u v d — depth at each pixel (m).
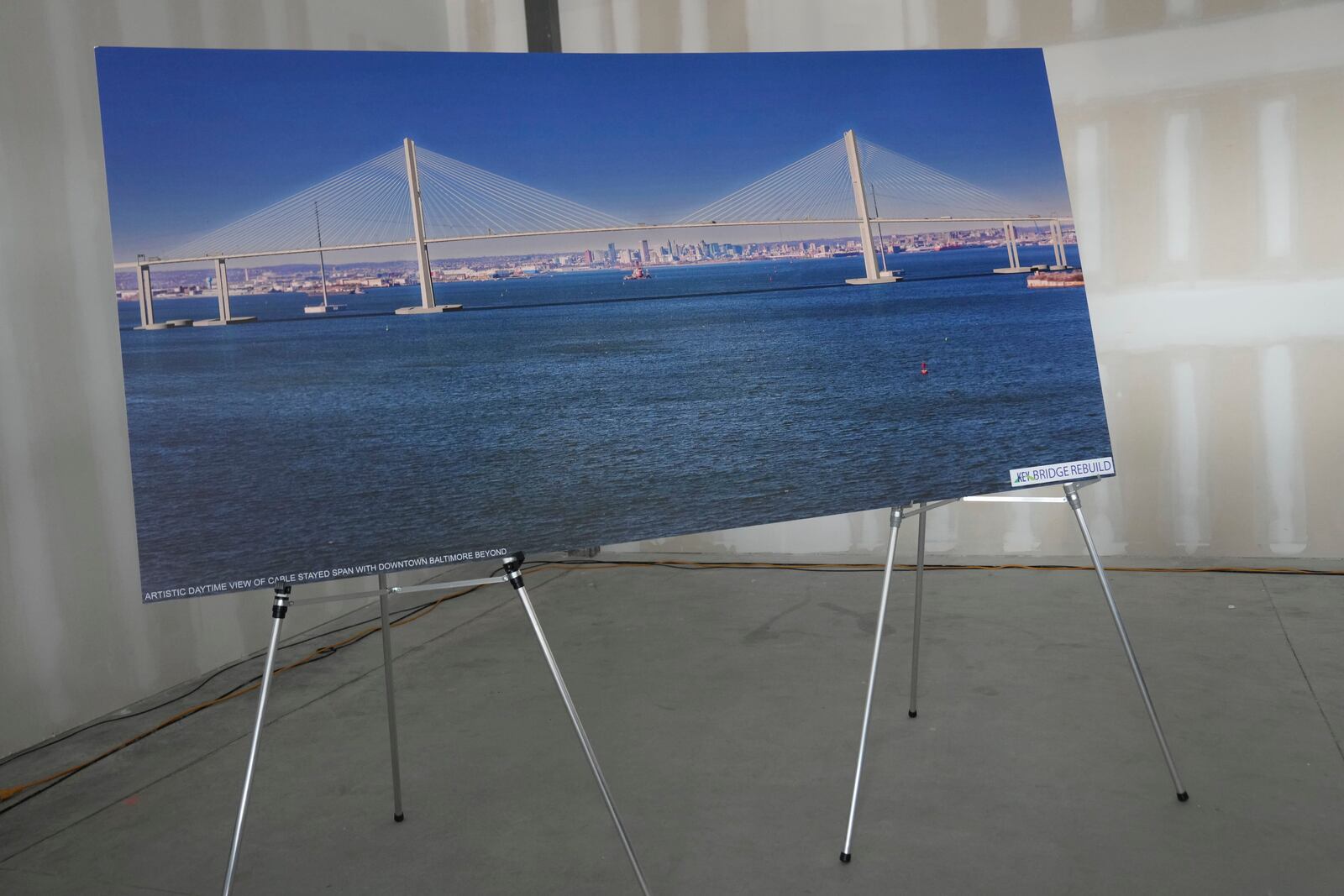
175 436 1.57
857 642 3.41
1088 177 4.29
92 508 3.12
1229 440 4.21
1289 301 4.07
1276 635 3.19
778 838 2.07
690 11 4.68
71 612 3.04
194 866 2.12
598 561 4.89
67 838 2.30
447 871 2.03
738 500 1.88
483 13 4.67
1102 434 2.10
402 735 2.81
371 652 3.64
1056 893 1.80
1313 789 2.14
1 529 2.85
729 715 2.80
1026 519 4.53
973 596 3.87
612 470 1.81
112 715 3.14
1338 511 4.11
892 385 1.99
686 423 1.86
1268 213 4.06
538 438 1.76
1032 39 4.31
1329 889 1.76
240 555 1.58
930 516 4.66
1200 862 1.87
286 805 2.39
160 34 3.34
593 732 2.74
